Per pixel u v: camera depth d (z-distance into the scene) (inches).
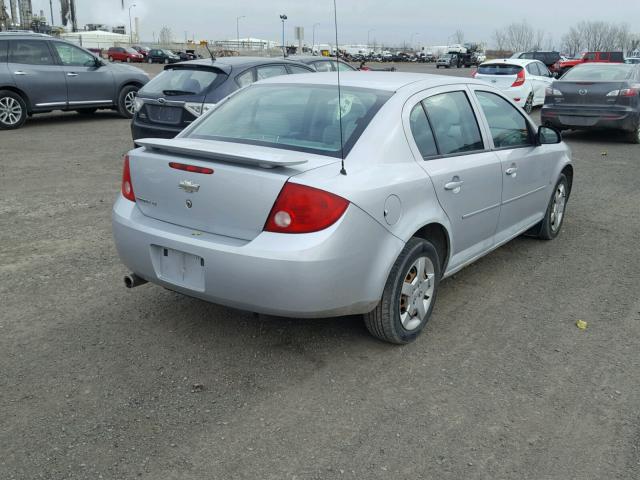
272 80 172.1
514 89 625.6
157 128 327.3
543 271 202.4
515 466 106.0
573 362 142.5
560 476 103.8
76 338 148.2
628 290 187.2
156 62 2389.3
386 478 102.4
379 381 132.1
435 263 150.9
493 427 116.9
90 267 194.9
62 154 393.4
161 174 137.6
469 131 170.1
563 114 483.2
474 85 179.6
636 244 233.6
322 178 123.6
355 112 144.2
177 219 137.0
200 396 125.1
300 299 122.3
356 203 124.5
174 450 108.3
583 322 162.2
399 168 138.4
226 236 129.4
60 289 177.0
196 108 315.3
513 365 140.3
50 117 594.9
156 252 138.3
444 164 152.3
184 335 150.8
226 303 129.3
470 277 195.6
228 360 139.5
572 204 293.7
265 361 139.3
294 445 110.3
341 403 123.7
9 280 182.5
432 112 156.1
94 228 236.1
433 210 146.6
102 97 551.5
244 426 115.6
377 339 150.1
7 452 106.7
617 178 354.9
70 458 105.6
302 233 121.0
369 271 130.8
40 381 129.1
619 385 133.0
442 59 2404.0
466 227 164.7
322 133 141.6
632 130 470.9
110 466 103.9
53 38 518.9
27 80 498.9
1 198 278.2
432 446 111.0
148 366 136.2
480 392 128.7
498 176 176.1
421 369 137.4
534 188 205.2
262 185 122.7
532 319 165.2
